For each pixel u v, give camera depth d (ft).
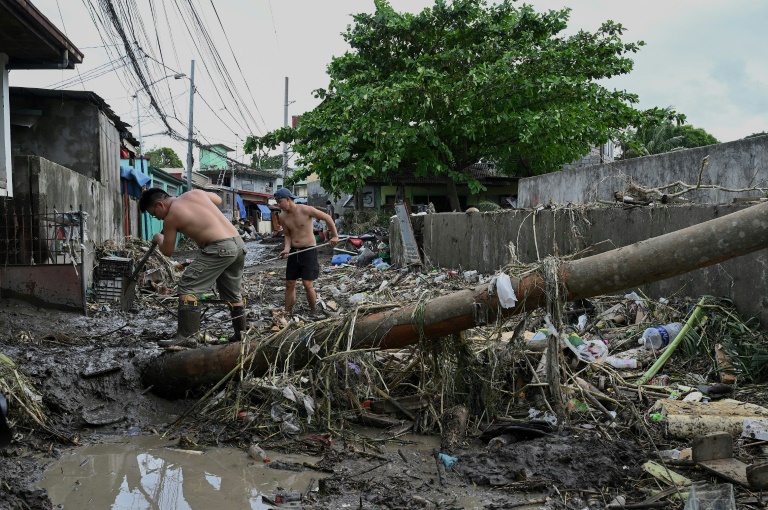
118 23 29.68
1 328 21.52
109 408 14.96
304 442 13.41
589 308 21.83
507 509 10.00
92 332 23.24
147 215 74.54
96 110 46.83
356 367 15.34
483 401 14.58
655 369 16.52
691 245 11.66
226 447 13.35
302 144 65.87
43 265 25.86
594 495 10.38
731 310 18.22
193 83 81.92
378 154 59.93
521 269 14.02
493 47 67.26
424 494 10.66
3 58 32.53
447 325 13.98
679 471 11.01
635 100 66.33
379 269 46.47
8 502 10.21
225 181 160.25
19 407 13.74
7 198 27.20
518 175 86.28
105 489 11.12
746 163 28.12
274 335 15.37
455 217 40.34
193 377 15.46
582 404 14.05
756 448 11.88
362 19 71.00
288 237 27.35
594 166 41.39
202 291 17.49
